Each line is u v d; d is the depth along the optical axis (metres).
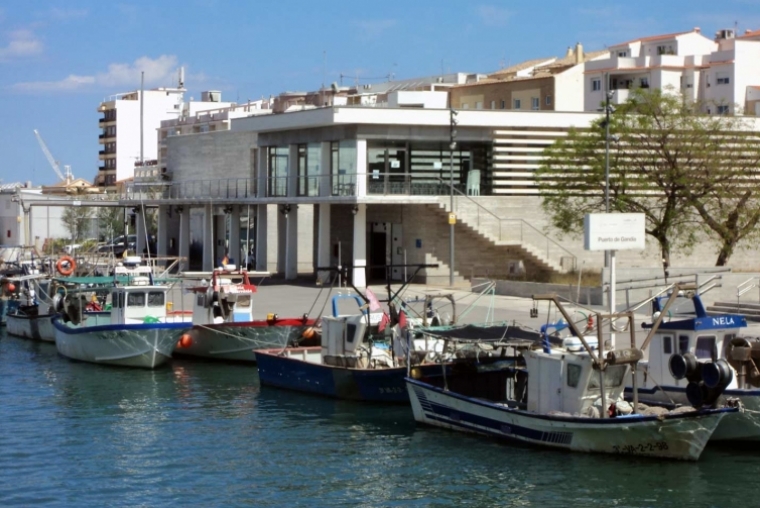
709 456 28.23
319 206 65.25
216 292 44.38
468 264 63.59
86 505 25.59
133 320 44.03
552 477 26.72
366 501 25.53
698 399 27.02
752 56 103.69
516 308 48.50
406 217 64.62
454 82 118.25
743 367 29.58
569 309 46.34
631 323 28.44
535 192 66.06
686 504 24.83
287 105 110.44
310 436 31.25
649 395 30.11
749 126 59.50
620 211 55.56
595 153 56.78
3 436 31.81
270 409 34.94
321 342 38.12
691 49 110.56
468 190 64.94
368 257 67.88
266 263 72.94
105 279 48.03
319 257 65.06
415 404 32.31
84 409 35.38
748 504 24.77
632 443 27.56
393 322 35.72
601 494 25.52
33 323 52.16
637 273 48.88
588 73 102.25
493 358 32.44
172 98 162.75
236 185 76.06
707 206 57.09
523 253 63.09
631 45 112.94
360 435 31.20
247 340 43.12
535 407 29.73
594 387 28.42
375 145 63.94
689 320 29.31
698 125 54.78
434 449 29.44
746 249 63.59
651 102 55.66
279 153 71.31
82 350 44.62
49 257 61.16
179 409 35.19
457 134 65.00
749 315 44.16
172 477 27.62
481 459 28.34
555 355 29.09
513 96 103.38
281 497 25.95
